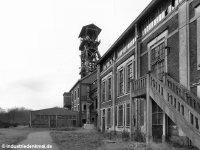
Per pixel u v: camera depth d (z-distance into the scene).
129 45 20.42
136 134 15.35
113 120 23.44
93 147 13.31
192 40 11.61
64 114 44.09
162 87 12.02
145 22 17.50
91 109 42.69
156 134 14.23
